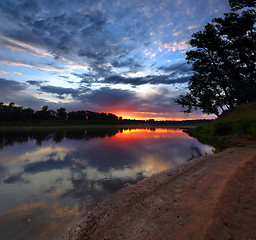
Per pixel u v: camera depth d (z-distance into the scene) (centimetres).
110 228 352
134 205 452
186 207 392
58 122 12462
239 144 1422
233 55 3097
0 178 770
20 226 384
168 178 685
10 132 4538
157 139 2652
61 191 608
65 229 372
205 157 1047
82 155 1338
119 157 1248
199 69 3400
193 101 3703
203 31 3125
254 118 1689
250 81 3003
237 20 2764
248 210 328
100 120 16588
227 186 475
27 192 600
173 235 292
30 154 1388
